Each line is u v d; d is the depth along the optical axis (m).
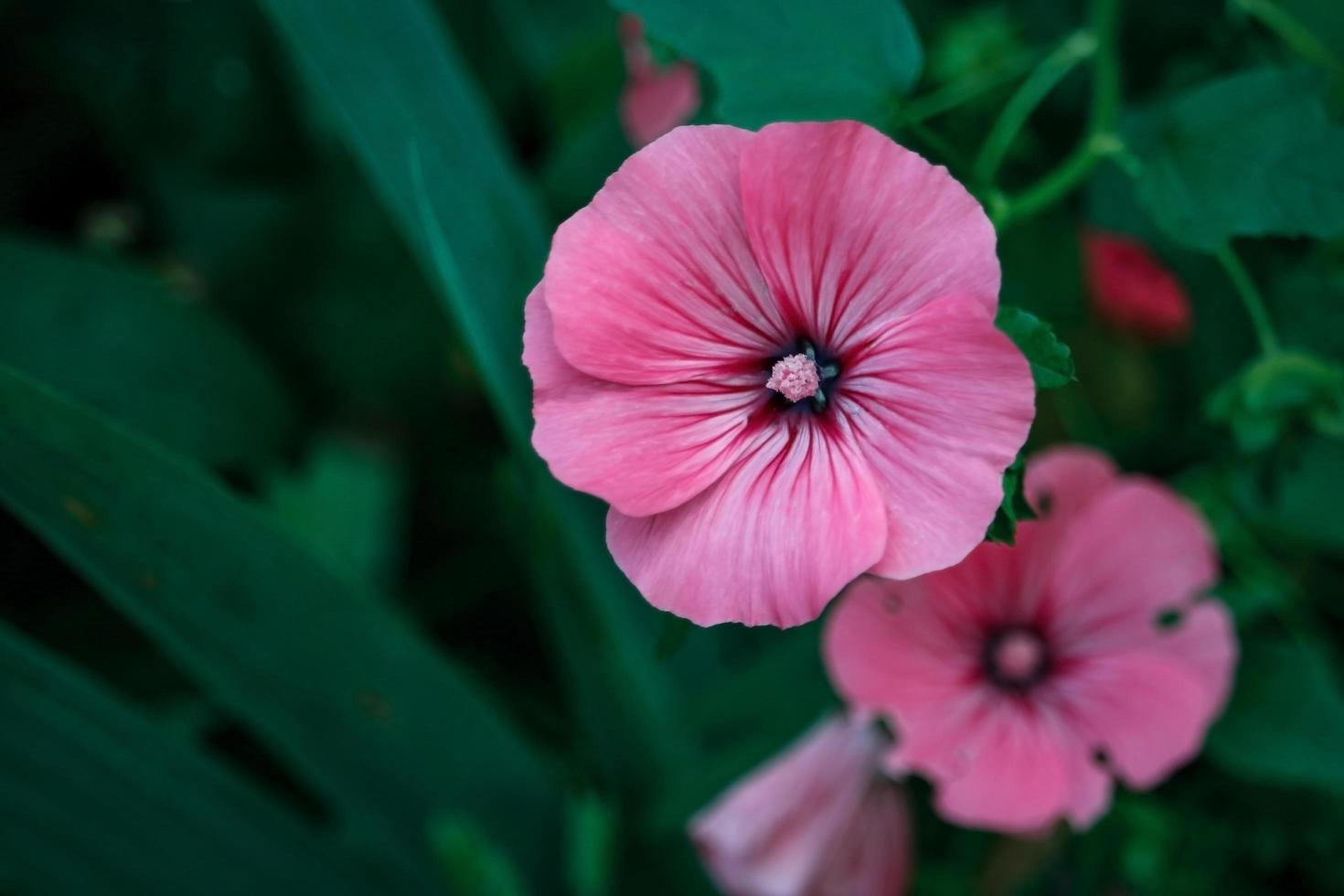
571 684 0.56
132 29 0.68
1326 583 0.58
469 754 0.55
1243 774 0.55
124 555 0.50
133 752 0.53
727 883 0.55
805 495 0.42
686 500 0.42
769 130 0.40
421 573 0.70
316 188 0.69
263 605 0.51
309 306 0.70
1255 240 0.53
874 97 0.45
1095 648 0.51
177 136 0.69
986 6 0.58
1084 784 0.50
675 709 0.56
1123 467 0.57
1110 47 0.48
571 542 0.52
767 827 0.55
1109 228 0.55
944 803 0.48
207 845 0.54
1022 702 0.50
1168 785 0.57
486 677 0.66
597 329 0.41
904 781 0.55
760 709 0.55
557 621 0.53
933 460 0.41
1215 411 0.50
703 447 0.42
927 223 0.41
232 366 0.66
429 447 0.71
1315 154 0.45
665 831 0.55
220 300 0.70
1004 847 0.57
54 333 0.62
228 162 0.69
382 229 0.68
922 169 0.40
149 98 0.68
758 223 0.41
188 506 0.49
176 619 0.52
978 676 0.50
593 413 0.42
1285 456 0.51
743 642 0.60
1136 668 0.50
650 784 0.55
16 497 0.49
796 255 0.42
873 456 0.41
